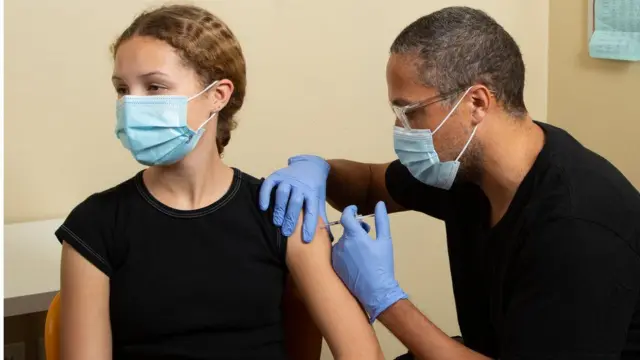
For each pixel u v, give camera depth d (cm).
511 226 135
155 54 122
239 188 135
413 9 237
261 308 131
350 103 233
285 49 221
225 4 210
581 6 244
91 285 126
